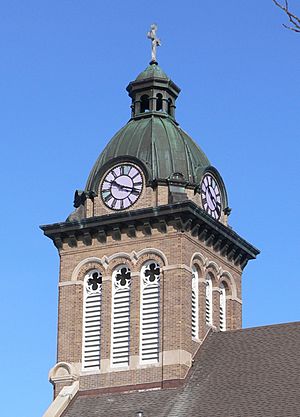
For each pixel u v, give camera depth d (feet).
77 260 207.62
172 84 221.46
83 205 209.97
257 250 217.36
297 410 169.99
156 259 200.34
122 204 205.98
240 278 216.13
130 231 203.21
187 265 199.11
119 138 213.87
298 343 189.98
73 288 206.18
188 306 197.26
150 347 196.65
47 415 191.11
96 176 209.56
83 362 201.77
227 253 212.84
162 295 197.47
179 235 199.21
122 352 199.00
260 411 172.96
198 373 191.93
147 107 219.82
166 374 191.72
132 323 198.59
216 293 207.51
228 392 182.50
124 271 204.03
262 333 196.54
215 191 213.66
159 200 203.21
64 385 199.41
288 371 182.50
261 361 188.34
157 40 226.99
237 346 195.72
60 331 204.64
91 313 204.64
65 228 207.51
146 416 184.24
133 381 194.59
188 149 211.61
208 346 199.00
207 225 203.41
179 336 193.47
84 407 194.49
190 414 179.73
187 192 205.46
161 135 211.41
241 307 214.48
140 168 206.49
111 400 193.57
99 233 205.77
